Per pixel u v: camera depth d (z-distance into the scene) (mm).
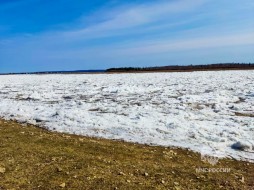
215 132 15492
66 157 10422
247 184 9312
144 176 9266
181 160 11367
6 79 79000
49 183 8281
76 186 8219
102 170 9422
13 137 12672
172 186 8672
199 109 23328
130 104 26656
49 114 20578
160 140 14203
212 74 78188
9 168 9070
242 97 30188
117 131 15766
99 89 42375
